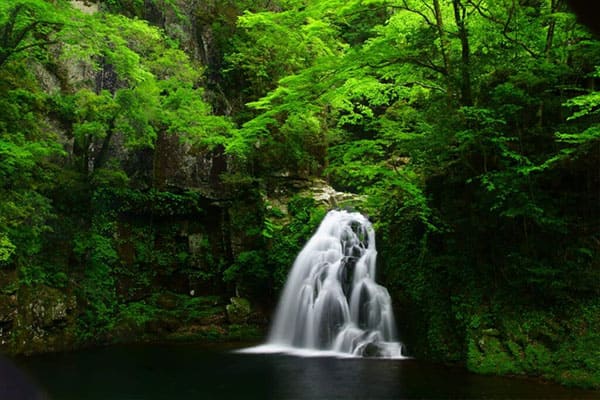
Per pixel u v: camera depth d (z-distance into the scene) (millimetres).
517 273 12570
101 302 18281
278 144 22500
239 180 21047
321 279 18828
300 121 21484
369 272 17578
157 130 19750
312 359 15297
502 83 13188
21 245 15891
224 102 23875
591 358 10633
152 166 20922
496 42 13789
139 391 11281
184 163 21547
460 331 13172
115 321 18484
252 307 20453
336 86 14586
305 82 13836
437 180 15398
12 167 13570
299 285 19438
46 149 14242
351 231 18969
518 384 10852
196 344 18406
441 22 14172
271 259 20656
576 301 11609
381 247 17453
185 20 23625
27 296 15742
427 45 13977
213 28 24438
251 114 23141
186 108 19062
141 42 19703
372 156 17016
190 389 11461
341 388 11281
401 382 11625
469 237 13875
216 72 24188
